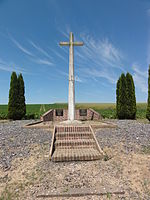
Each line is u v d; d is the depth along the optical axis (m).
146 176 4.45
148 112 12.81
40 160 5.42
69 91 9.92
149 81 12.91
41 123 10.66
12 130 8.42
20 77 15.98
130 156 5.62
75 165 5.14
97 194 3.77
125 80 15.60
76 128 7.95
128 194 3.78
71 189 3.93
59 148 6.50
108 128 8.81
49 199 3.64
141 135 7.57
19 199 3.64
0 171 4.72
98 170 4.81
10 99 15.41
